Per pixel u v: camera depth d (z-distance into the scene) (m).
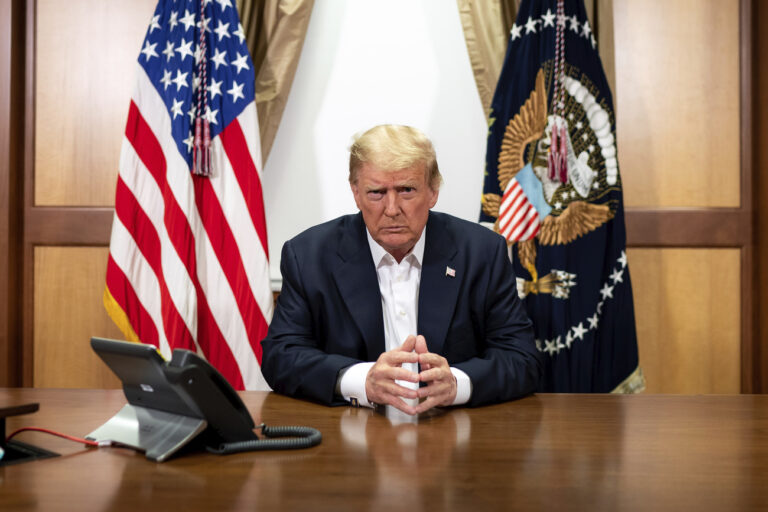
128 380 1.06
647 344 3.06
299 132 3.06
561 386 2.67
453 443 1.05
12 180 3.00
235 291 2.68
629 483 0.85
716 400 1.42
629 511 0.75
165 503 0.77
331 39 3.06
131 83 3.06
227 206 2.70
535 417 1.25
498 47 2.92
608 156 2.74
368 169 1.48
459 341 1.64
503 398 1.39
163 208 2.68
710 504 0.78
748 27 3.03
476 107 3.05
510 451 1.00
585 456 0.98
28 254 3.07
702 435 1.11
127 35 3.06
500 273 1.69
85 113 3.06
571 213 2.71
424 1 3.05
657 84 3.05
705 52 3.05
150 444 0.99
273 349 1.56
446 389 1.28
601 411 1.30
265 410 1.31
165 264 2.62
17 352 3.05
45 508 0.75
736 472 0.90
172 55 2.70
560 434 1.11
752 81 3.04
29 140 3.05
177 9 2.73
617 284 2.72
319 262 1.68
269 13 2.92
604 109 2.75
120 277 2.62
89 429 1.13
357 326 1.60
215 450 0.99
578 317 2.70
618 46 3.06
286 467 0.92
